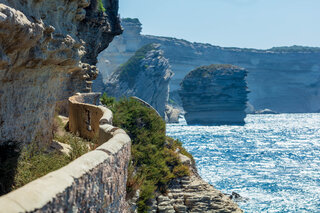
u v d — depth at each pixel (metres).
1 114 10.09
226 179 65.19
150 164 29.39
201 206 29.61
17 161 9.90
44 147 13.77
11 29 7.83
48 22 11.97
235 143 133.12
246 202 49.78
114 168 6.79
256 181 63.97
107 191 6.22
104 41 57.62
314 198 52.34
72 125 21.59
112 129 10.35
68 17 14.82
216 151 108.38
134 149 29.42
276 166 81.94
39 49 10.73
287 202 49.97
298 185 61.06
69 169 4.68
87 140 18.38
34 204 3.43
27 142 12.17
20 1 9.40
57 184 4.09
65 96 30.45
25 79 11.29
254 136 165.12
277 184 61.59
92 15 42.69
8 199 3.26
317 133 183.25
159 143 33.72
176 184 31.00
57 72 14.72
